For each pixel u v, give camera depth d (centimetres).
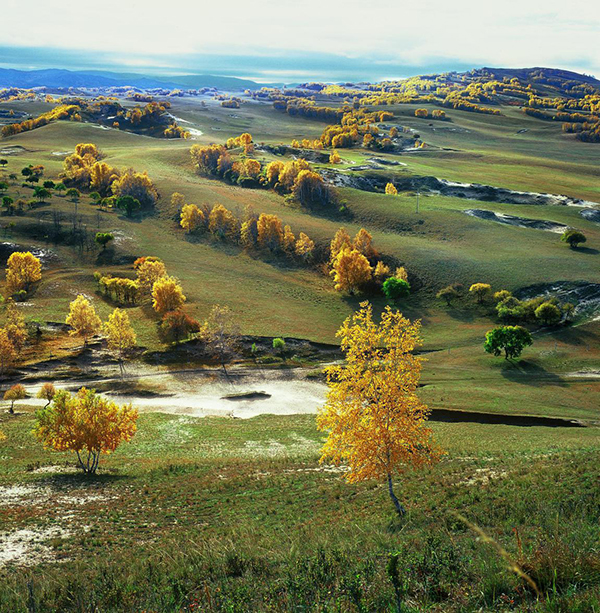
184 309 11144
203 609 937
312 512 2706
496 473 2822
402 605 773
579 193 18462
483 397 7638
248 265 14012
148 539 2484
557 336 10081
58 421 4191
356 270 12325
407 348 2512
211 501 3148
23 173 19038
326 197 17500
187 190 17988
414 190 19038
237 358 9688
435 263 13175
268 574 1177
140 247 14338
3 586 1315
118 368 9138
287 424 6825
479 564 920
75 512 2981
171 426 6688
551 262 12825
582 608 590
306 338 10331
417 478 3117
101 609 1102
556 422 6800
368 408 2514
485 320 11119
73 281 12300
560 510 1612
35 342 9694
